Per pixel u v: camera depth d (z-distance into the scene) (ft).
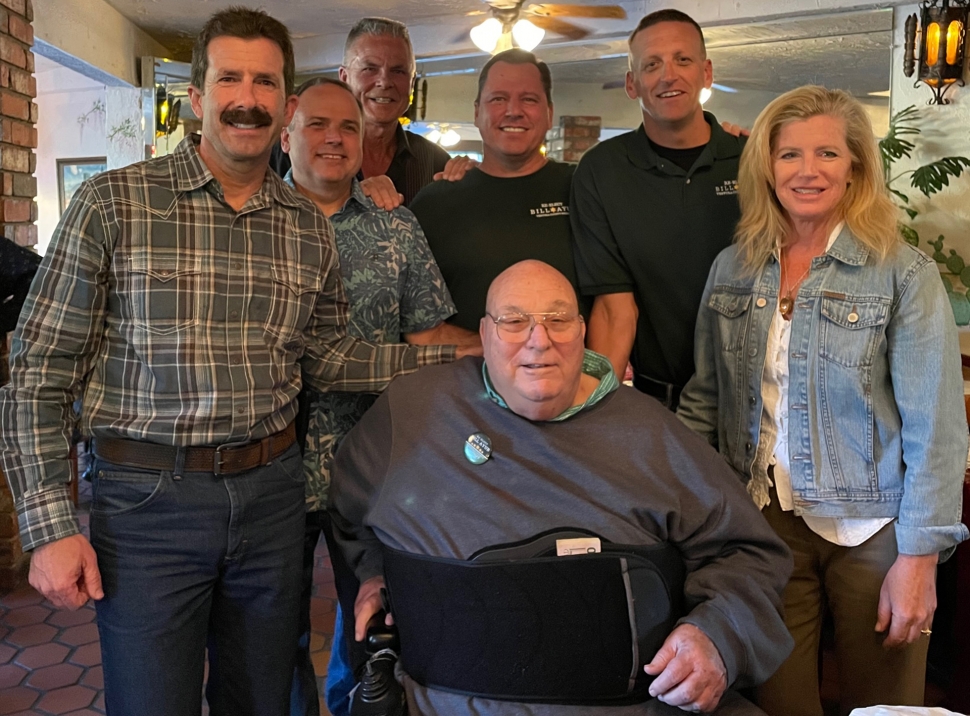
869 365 5.19
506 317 4.99
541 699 4.61
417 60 16.29
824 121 5.24
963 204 11.05
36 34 12.11
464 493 4.97
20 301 8.61
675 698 4.46
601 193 6.90
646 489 4.94
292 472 5.31
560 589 4.58
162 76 16.57
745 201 5.81
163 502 4.76
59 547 4.57
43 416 4.65
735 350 5.74
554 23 15.07
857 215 5.31
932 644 7.88
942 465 4.98
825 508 5.32
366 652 5.25
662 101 6.60
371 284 6.37
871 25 11.80
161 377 4.75
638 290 6.93
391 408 5.44
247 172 4.99
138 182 4.77
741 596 4.76
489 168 7.45
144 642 4.80
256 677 5.28
